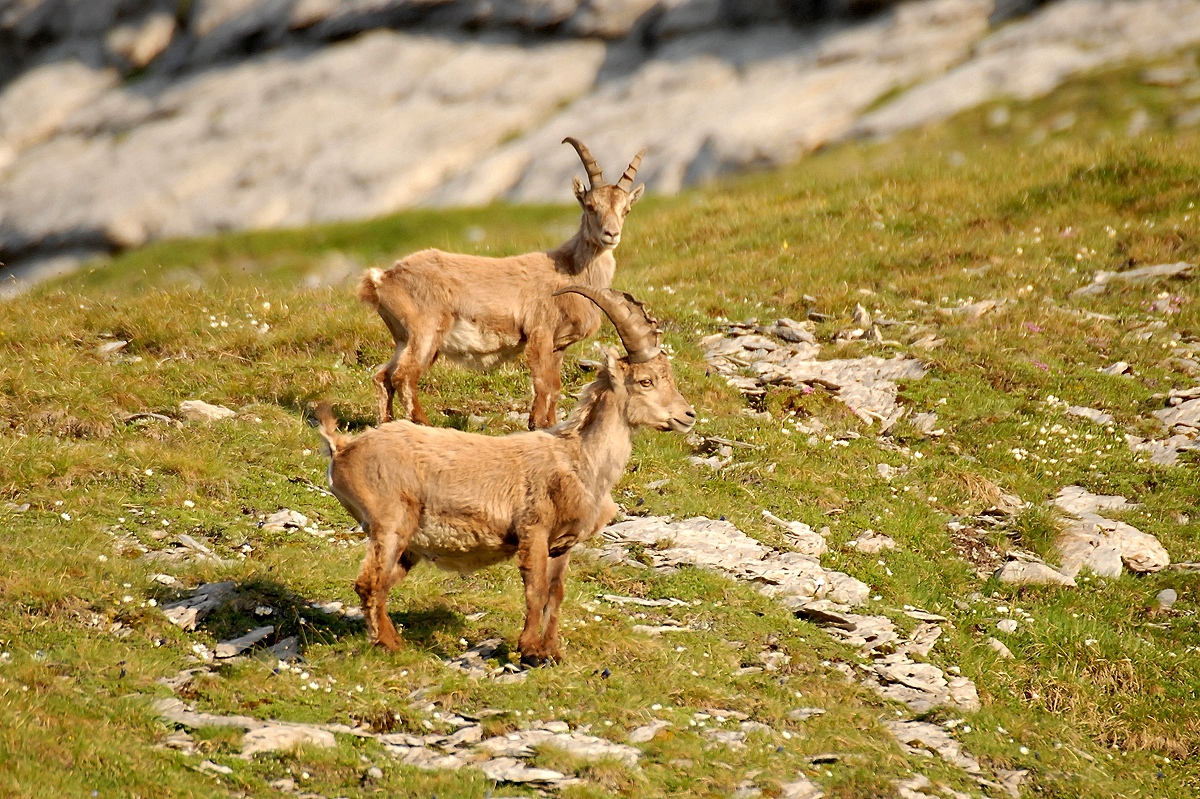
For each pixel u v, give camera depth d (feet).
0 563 104.94
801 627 115.65
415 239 486.38
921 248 247.91
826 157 472.44
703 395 173.58
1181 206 260.42
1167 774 106.52
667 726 93.56
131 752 80.84
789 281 230.07
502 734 90.38
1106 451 166.09
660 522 135.95
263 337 188.03
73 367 166.91
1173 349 196.03
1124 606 131.13
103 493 126.82
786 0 648.38
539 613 100.01
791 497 147.64
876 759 94.43
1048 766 101.50
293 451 147.13
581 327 154.81
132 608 102.47
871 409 176.24
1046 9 576.61
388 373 150.51
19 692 85.35
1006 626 124.26
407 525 98.27
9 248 629.92
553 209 511.40
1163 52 492.95
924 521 144.66
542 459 100.27
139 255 495.41
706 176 526.57
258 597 107.34
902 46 584.81
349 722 90.33
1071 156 301.22
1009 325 203.21
